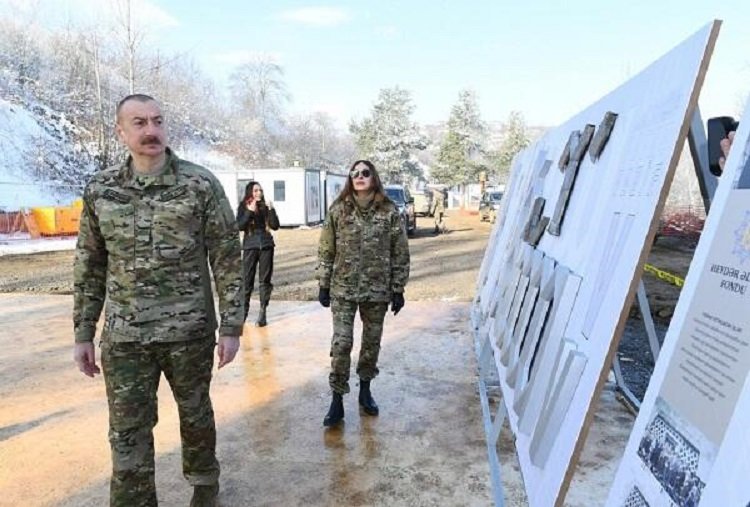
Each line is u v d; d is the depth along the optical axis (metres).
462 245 16.58
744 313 1.15
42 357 5.40
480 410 3.98
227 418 3.89
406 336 5.92
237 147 50.06
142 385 2.43
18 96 31.69
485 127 59.75
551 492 1.77
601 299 1.86
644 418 1.48
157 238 2.39
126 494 2.41
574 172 2.78
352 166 3.74
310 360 5.17
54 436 3.68
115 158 30.11
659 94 1.89
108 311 2.43
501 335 3.53
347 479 3.07
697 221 12.81
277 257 13.66
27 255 14.95
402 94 59.06
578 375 1.85
